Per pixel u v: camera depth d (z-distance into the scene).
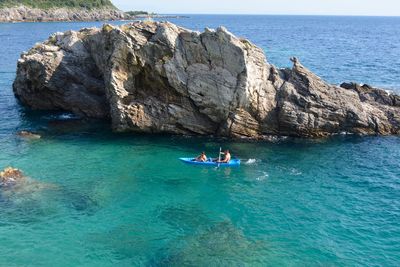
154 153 40.56
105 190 32.72
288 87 44.66
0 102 58.16
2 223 27.34
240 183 34.88
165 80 43.47
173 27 43.25
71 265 23.48
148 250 25.09
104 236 26.45
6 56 105.31
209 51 42.00
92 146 41.84
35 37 154.12
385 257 24.88
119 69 43.81
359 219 29.23
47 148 40.97
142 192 32.69
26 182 33.12
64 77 50.97
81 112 51.22
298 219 29.16
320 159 40.00
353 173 37.09
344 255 25.00
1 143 41.91
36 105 54.31
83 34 55.00
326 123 45.03
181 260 24.12
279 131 45.12
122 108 44.06
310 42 151.88
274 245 25.89
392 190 33.91
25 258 23.97
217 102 43.12
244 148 42.38
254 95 43.56
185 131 45.25
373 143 44.12
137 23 44.94
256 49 44.44
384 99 48.59
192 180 35.22
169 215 29.36
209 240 26.27
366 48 134.12
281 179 35.72
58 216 28.53
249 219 29.09
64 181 33.88
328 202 31.73
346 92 46.56
